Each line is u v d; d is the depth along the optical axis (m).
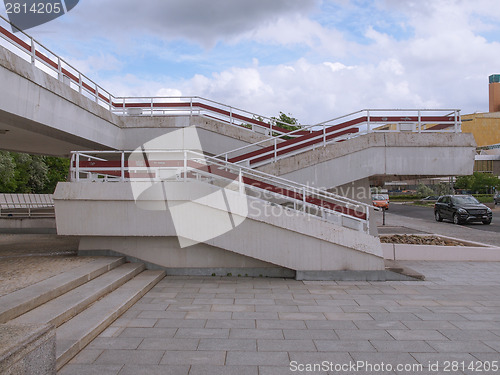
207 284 7.82
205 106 13.41
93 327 4.82
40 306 5.18
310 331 5.10
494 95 102.94
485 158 65.31
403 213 31.84
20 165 31.88
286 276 8.52
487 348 4.52
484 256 10.57
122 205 8.09
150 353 4.37
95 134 10.44
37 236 13.89
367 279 8.10
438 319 5.59
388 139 9.26
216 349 4.50
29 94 7.38
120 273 7.45
